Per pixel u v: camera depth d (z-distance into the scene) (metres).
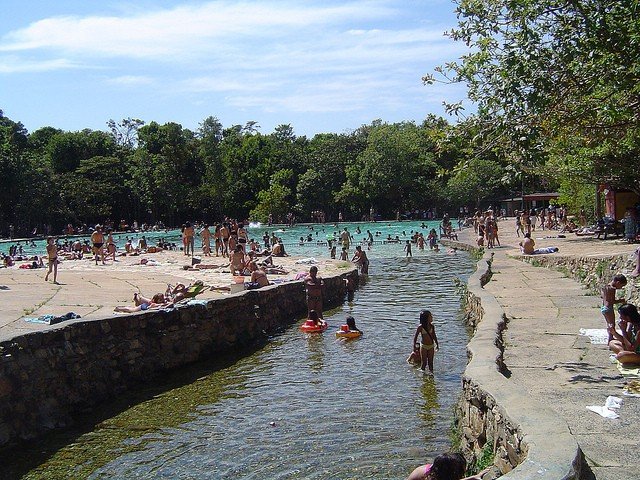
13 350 11.14
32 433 10.96
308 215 95.31
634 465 6.21
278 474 9.02
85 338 13.05
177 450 10.16
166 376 14.86
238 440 10.44
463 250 46.38
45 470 9.56
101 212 85.81
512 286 20.22
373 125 108.44
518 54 11.14
